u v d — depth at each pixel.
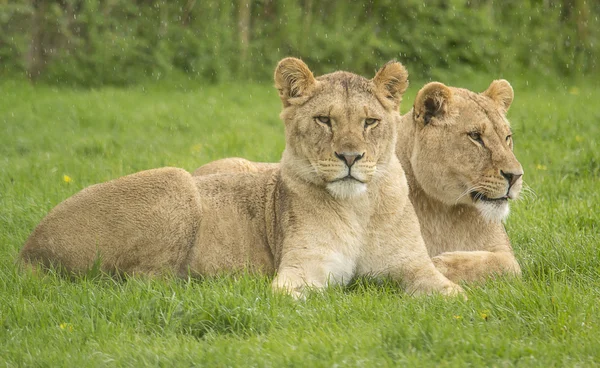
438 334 8.25
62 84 30.94
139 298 9.75
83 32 32.28
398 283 10.74
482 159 10.77
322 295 9.93
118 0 32.53
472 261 10.93
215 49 32.62
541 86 32.78
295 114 10.69
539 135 21.42
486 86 32.19
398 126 11.70
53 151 21.31
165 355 8.16
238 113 26.48
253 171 12.70
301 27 33.44
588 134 21.28
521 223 13.19
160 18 33.03
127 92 29.77
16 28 31.44
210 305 9.31
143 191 11.05
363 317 9.18
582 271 10.90
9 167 18.55
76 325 9.12
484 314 8.97
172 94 29.95
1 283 10.57
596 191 15.26
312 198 10.67
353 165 10.20
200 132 23.75
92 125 24.52
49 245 10.94
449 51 33.56
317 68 33.00
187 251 11.15
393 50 33.22
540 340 8.34
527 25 34.78
